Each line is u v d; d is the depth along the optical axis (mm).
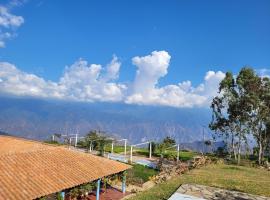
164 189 29094
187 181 32844
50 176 22438
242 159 60250
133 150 64062
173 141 62312
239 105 55375
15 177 20531
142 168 43344
